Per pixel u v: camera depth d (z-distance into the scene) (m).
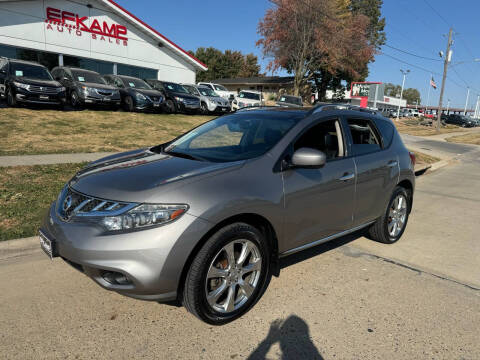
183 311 2.86
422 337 2.65
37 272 3.36
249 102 22.48
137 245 2.32
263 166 2.95
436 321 2.87
